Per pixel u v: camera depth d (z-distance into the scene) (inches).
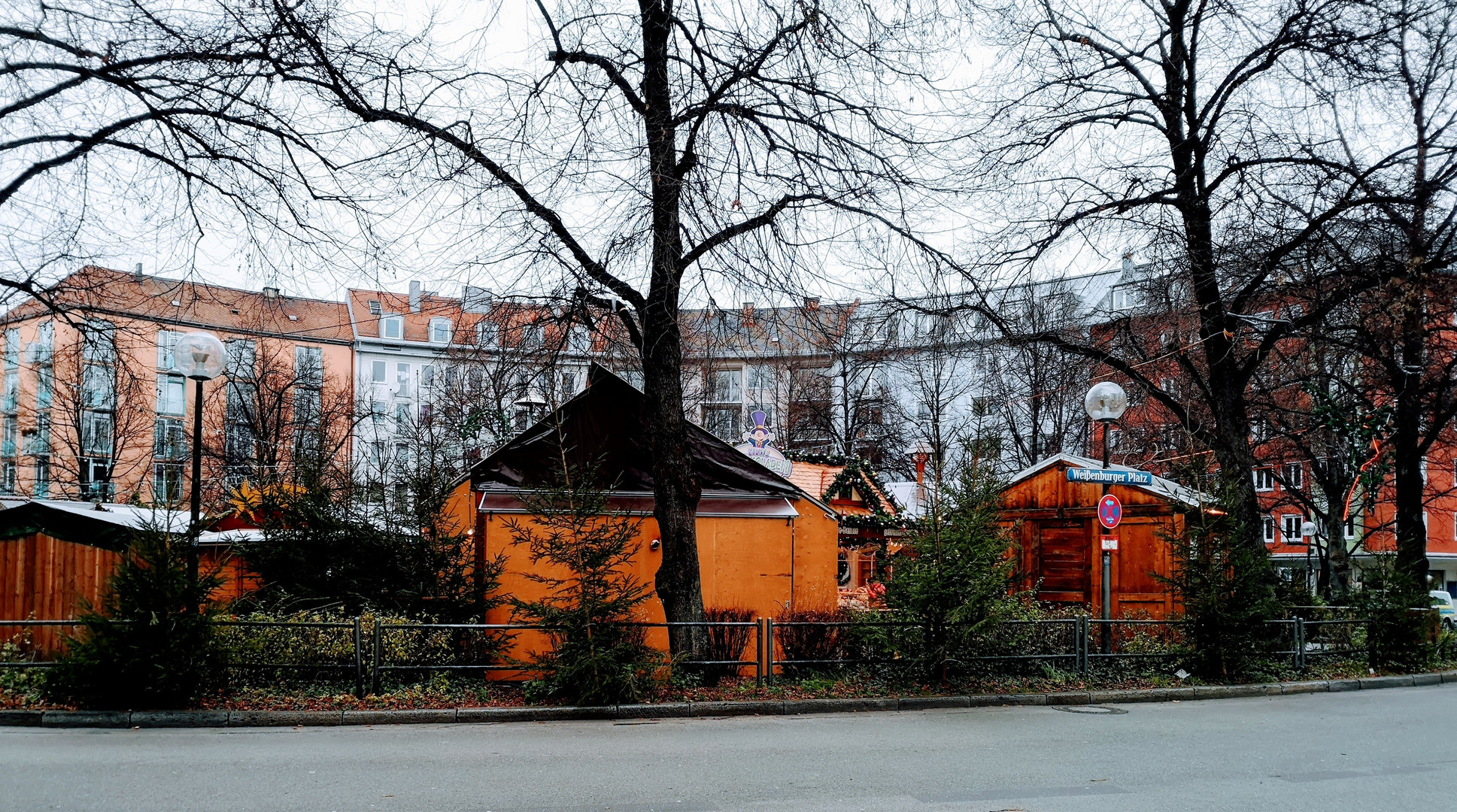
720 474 657.0
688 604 534.3
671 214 508.4
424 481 596.1
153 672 427.5
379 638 476.4
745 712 482.9
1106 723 454.6
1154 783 314.7
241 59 507.2
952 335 698.8
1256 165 685.3
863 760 351.9
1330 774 334.0
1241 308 721.0
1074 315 789.9
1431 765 354.3
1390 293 676.7
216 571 454.0
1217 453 739.4
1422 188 665.6
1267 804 289.3
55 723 416.8
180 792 285.9
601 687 472.1
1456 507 2020.2
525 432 620.1
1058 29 717.3
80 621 432.1
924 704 510.3
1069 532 829.8
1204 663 605.0
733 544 650.8
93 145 531.8
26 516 677.9
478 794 290.0
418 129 506.0
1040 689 544.1
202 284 605.9
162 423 1860.2
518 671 546.9
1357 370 952.3
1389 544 1529.3
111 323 646.5
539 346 583.8
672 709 475.5
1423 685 661.9
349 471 754.2
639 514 612.1
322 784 300.5
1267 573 614.2
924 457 930.7
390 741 391.9
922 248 534.0
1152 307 783.1
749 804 280.1
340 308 670.5
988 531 557.9
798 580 655.1
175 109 523.5
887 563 585.3
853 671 554.6
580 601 488.7
